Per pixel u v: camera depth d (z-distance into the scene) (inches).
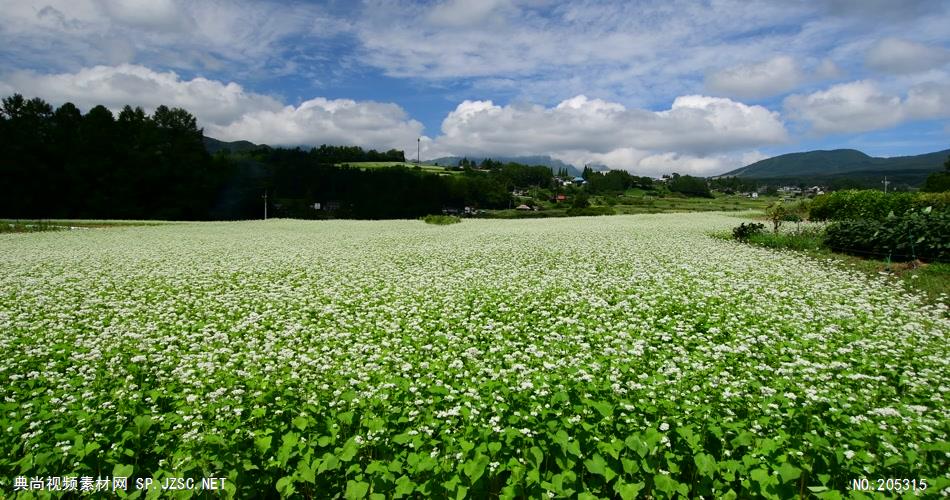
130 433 241.0
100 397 304.0
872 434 233.6
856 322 444.1
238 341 430.3
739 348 366.6
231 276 737.6
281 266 819.4
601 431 239.6
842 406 263.7
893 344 378.9
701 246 993.5
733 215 2044.8
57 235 1373.0
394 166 5123.0
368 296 593.6
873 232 794.8
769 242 981.2
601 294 581.3
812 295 548.4
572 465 214.8
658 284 617.6
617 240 1119.0
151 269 789.9
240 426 261.9
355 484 194.9
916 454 212.7
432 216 1920.5
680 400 277.4
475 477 193.6
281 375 347.3
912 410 266.7
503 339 419.5
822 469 202.7
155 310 527.5
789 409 255.9
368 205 3585.1
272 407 284.7
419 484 208.7
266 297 598.2
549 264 805.2
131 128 3208.7
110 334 446.0
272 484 225.6
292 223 1979.6
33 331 450.6
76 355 381.1
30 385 323.6
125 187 2898.6
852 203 1320.1
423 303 548.1
